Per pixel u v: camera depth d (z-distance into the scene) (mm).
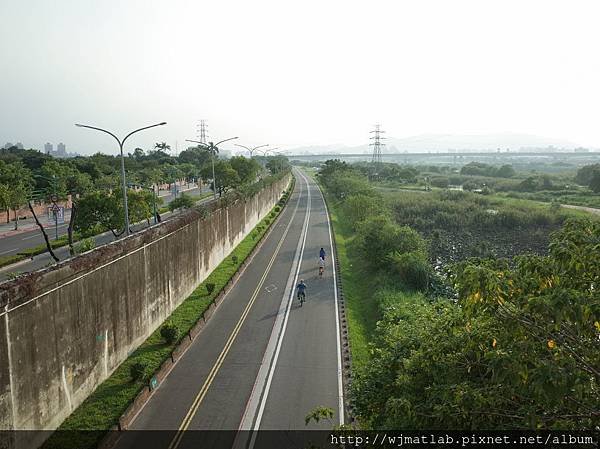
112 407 17203
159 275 25672
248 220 53844
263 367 21219
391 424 9703
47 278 15711
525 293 8242
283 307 29609
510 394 8281
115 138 30391
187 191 98688
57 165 60719
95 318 18828
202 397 18578
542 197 93625
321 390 19141
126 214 30500
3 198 43969
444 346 9867
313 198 97812
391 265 36906
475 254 51406
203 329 25922
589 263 8164
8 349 13852
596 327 7645
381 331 23453
